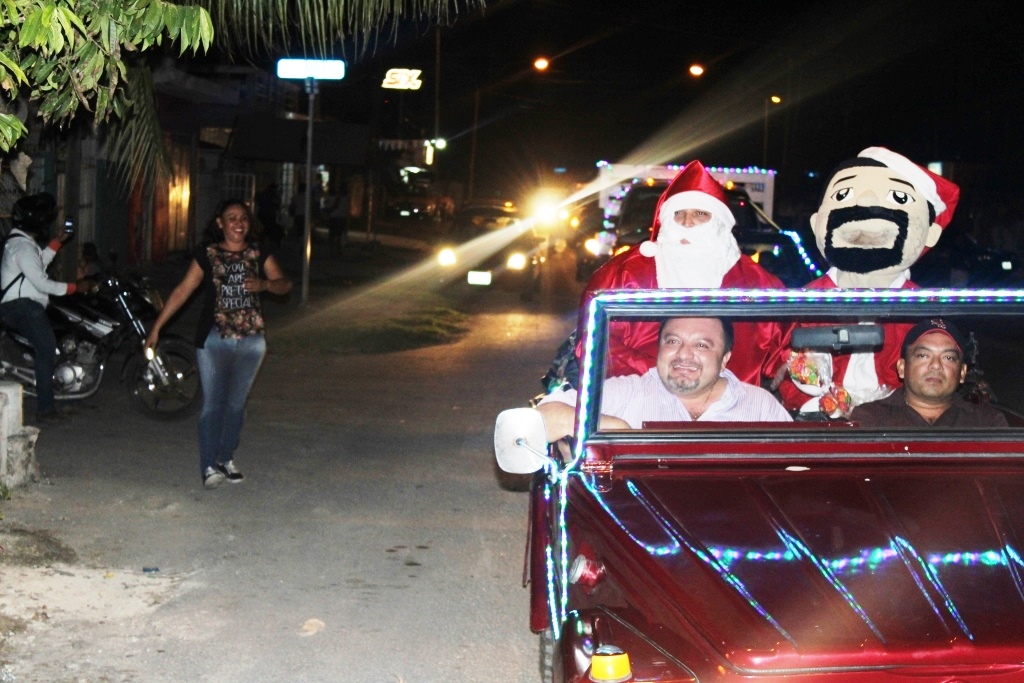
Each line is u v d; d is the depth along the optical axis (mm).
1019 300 3955
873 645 2898
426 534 7074
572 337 4781
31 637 5262
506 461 3799
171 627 5484
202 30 5082
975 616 3016
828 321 4605
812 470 3791
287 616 5676
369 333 15672
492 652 5289
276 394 11555
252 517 7309
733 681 2895
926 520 3457
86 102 5418
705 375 4254
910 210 5285
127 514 7242
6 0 4652
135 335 10000
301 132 26062
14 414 7629
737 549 3316
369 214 34062
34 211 9414
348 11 7234
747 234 14766
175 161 24859
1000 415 4512
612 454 3846
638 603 3256
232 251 7828
